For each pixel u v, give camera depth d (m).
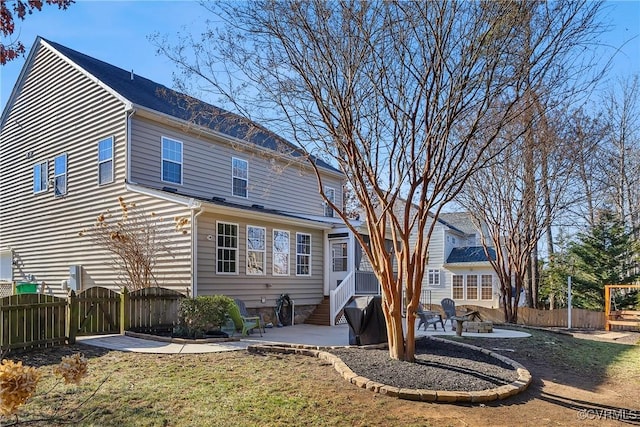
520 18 5.74
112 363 6.45
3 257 16.69
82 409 4.49
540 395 5.80
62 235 13.95
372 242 6.97
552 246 21.11
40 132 15.15
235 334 9.80
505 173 14.47
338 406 4.78
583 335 12.33
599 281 18.72
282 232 13.71
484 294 23.97
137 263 11.14
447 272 25.06
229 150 14.55
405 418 4.55
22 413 4.33
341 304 13.70
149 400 4.77
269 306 13.01
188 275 10.59
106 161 12.58
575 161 13.97
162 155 12.63
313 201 18.14
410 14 6.02
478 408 5.05
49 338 7.67
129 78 15.24
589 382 6.78
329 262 15.25
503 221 15.27
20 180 15.88
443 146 6.37
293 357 7.09
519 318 16.03
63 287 13.70
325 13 6.23
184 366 6.29
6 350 6.79
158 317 9.84
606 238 19.05
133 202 11.78
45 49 15.15
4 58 4.30
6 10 4.07
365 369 6.04
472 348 8.14
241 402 4.77
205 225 11.20
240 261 12.20
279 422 4.29
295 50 6.45
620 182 21.22
